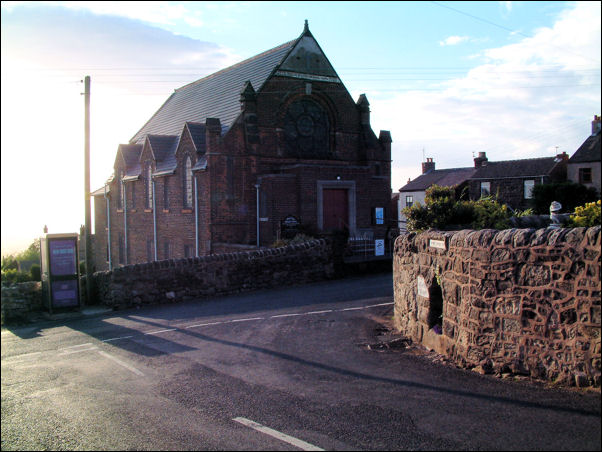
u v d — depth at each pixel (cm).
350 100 2919
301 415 682
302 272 2091
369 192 2798
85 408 803
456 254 860
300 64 2753
